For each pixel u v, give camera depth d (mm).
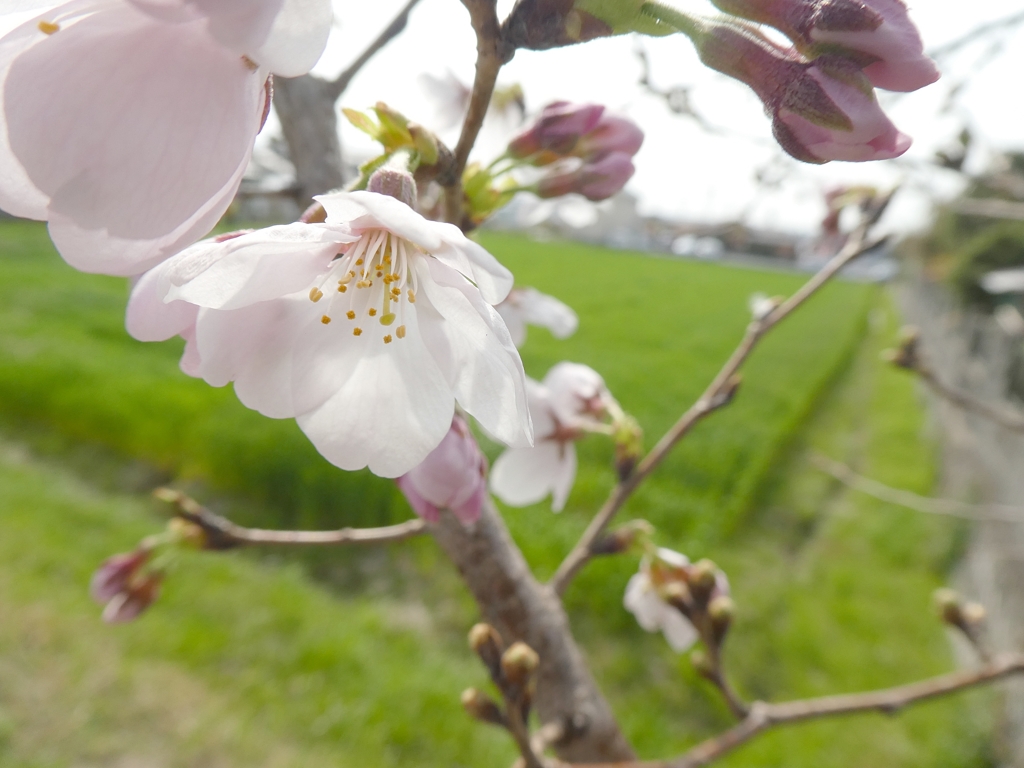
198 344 50
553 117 74
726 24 49
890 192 112
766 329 108
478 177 72
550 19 48
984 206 172
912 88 47
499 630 78
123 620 103
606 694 313
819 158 49
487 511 78
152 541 103
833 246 171
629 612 354
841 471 191
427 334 53
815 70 47
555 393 110
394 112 55
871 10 46
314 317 53
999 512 172
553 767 72
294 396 52
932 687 103
